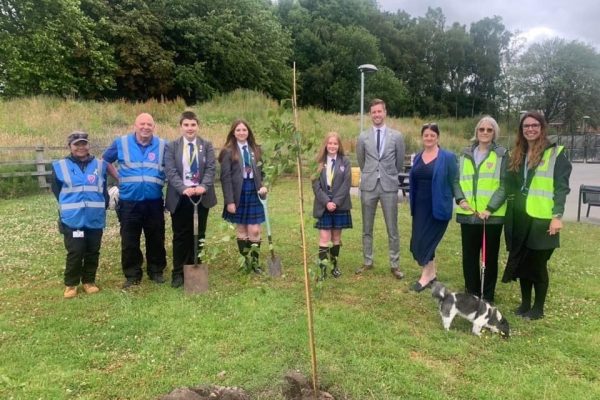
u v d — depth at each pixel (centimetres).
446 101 6606
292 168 362
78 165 488
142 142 509
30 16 2408
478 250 470
